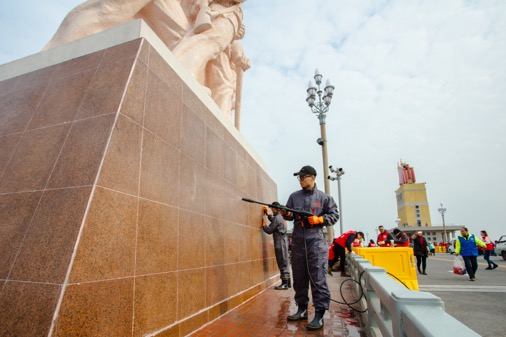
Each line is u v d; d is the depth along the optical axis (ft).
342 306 15.52
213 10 20.76
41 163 8.56
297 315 12.41
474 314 15.88
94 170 7.69
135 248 8.38
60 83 10.61
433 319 3.31
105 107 8.95
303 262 12.50
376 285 6.81
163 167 10.39
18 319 6.15
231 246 15.74
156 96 10.67
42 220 7.34
